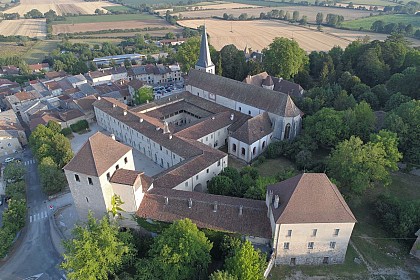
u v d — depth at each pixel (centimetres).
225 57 15412
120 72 19162
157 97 15688
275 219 5575
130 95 15025
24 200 8219
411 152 8475
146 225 6481
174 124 12100
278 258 5988
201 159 8194
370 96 11262
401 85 11400
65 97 15275
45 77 19588
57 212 8212
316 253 5959
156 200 6612
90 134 12212
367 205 7644
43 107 14288
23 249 7250
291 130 10225
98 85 17362
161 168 9675
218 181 7494
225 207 6300
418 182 8412
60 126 11775
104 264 5525
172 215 6334
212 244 5659
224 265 5428
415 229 6531
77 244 5403
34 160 11275
